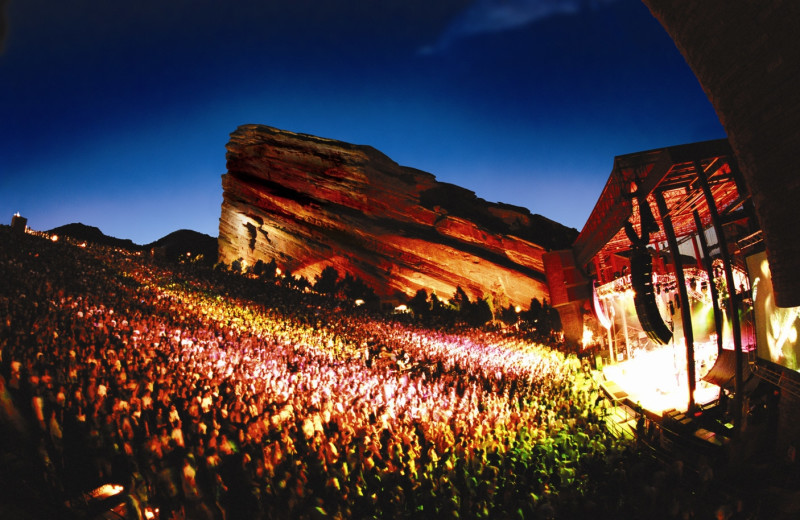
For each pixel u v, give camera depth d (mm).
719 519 11656
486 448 17141
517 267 83438
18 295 27016
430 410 20406
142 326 26750
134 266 53125
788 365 15492
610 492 13938
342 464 14156
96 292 34406
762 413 16266
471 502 13289
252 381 20906
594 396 23875
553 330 60688
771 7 9320
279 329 37500
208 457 11836
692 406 20047
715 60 11273
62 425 13242
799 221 10734
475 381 30594
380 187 88250
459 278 80375
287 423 16156
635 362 33250
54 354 18188
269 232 90000
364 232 84000
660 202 20703
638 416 20062
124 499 11305
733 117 11594
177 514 10648
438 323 57469
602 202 26766
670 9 11891
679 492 12852
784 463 13492
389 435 17016
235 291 53062
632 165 20797
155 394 17328
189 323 32062
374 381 24422
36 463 11344
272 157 95250
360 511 12812
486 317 69125
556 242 90125
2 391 12086
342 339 38562
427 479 13812
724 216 22062
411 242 82625
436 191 94375
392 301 75375
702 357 28531
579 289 44969
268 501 11773
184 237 118938
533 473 15602
